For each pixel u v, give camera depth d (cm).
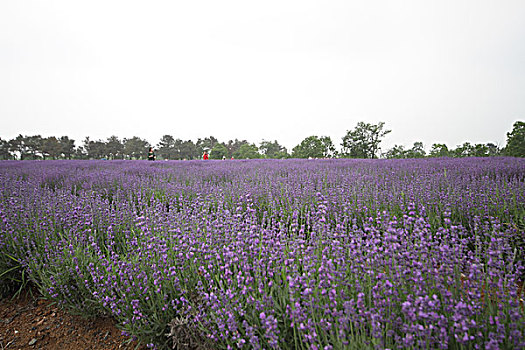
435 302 161
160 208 411
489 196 400
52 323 265
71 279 280
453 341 154
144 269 256
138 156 8131
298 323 166
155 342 222
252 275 235
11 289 308
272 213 428
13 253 311
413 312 144
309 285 178
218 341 194
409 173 701
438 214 368
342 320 156
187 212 385
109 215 378
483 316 167
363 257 204
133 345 237
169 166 1213
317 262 218
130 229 363
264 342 177
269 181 648
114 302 238
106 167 1152
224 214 326
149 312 231
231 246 252
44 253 305
